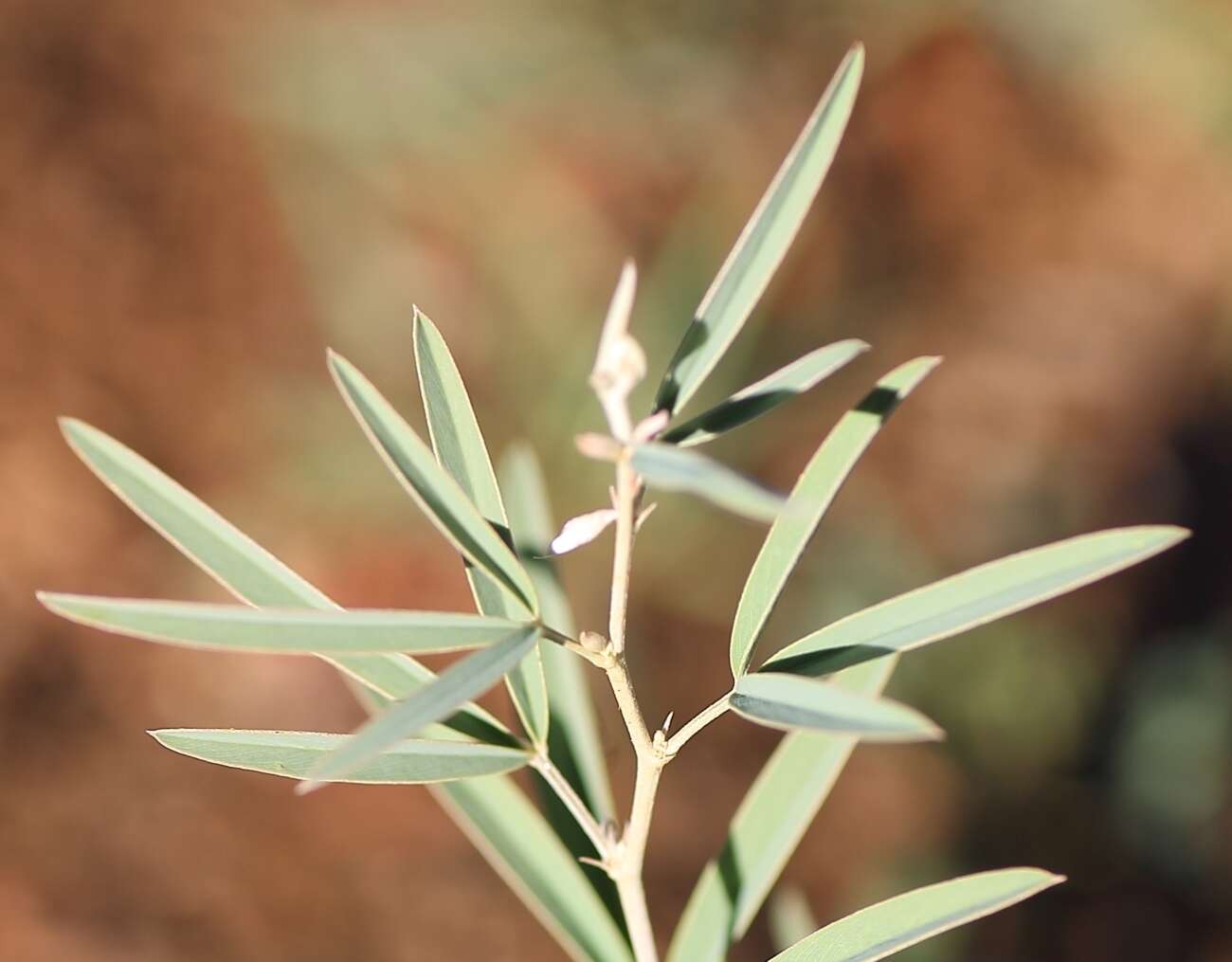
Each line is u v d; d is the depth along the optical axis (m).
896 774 0.74
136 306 0.85
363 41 0.86
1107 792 0.74
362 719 0.77
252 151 0.87
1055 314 0.88
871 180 0.91
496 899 0.72
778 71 0.90
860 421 0.26
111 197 0.87
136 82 0.90
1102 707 0.76
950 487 0.81
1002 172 0.92
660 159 0.87
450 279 0.83
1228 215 0.92
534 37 0.87
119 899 0.71
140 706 0.77
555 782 0.27
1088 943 0.71
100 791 0.75
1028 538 0.81
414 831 0.74
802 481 0.26
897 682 0.75
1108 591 0.79
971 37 0.93
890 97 0.93
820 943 0.27
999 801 0.74
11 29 0.90
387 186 0.85
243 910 0.71
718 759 0.73
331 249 0.85
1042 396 0.85
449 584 0.78
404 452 0.25
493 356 0.80
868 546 0.78
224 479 0.81
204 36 0.90
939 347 0.86
